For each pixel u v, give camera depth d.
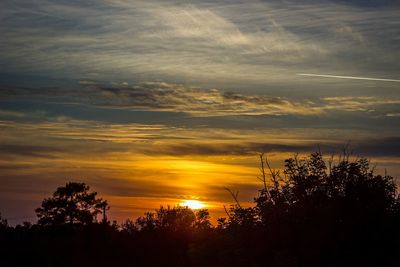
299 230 14.55
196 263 16.19
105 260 25.25
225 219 15.51
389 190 14.76
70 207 37.12
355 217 14.29
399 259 13.66
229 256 14.54
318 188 14.92
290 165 15.24
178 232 23.14
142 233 24.69
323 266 13.98
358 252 14.09
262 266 14.37
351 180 14.78
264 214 14.98
